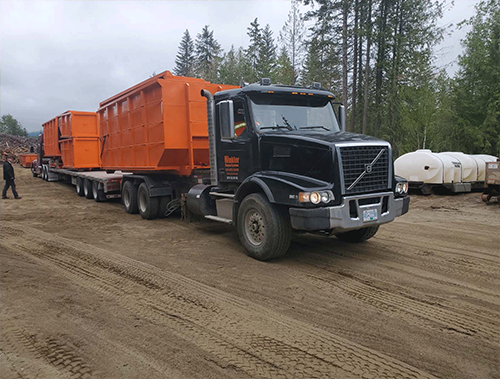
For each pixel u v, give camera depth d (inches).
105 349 136.8
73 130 654.5
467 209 466.0
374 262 242.7
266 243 237.8
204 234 329.7
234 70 1504.7
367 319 160.9
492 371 123.2
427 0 1058.7
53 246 291.1
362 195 221.1
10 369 124.7
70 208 500.7
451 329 152.1
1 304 179.2
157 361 128.4
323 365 126.0
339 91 1264.8
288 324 155.9
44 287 201.6
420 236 316.8
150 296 187.5
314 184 216.4
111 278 215.2
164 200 402.9
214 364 126.4
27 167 1501.0
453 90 904.9
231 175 277.1
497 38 842.2
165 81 343.3
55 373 122.0
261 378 118.7
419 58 1001.5
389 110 1094.4
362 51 1203.2
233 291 193.3
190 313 167.0
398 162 621.0
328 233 237.1
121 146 455.8
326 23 1092.5
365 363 127.3
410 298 183.9
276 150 242.5
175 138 350.0
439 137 891.4
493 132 853.8
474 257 253.6
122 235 329.7
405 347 137.9
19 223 390.6
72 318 163.2
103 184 534.0
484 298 184.1
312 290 194.4
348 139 226.2
